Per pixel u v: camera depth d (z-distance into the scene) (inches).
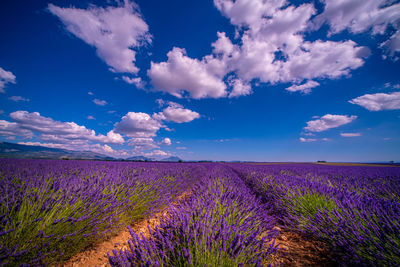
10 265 52.8
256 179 241.9
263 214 100.7
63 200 79.8
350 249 62.2
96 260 69.2
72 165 326.6
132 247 52.8
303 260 70.6
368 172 395.2
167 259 51.4
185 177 237.6
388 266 53.7
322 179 237.8
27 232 60.4
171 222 68.6
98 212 82.4
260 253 58.7
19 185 94.2
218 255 50.8
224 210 87.8
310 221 91.8
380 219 67.9
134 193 117.8
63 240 66.5
